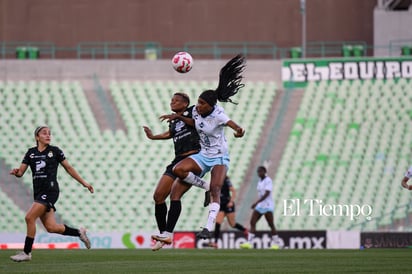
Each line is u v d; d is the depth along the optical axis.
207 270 37.66
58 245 78.94
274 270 37.75
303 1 114.56
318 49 119.88
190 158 41.97
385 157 102.00
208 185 42.34
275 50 116.50
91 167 100.00
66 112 105.75
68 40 119.31
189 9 120.06
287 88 109.56
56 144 102.12
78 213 95.62
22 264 41.78
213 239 81.12
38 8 119.38
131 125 104.69
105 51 114.19
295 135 104.69
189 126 42.84
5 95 106.62
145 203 97.00
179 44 119.75
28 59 110.19
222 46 120.12
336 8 119.75
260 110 107.25
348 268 39.31
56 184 43.88
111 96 108.00
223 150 42.47
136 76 110.19
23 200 97.94
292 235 81.12
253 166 102.19
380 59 109.19
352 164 101.31
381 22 116.56
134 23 119.81
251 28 120.12
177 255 53.69
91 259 47.56
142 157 101.38
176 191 42.31
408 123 105.12
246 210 97.19
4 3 118.88
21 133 103.38
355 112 106.38
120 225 95.06
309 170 100.81
